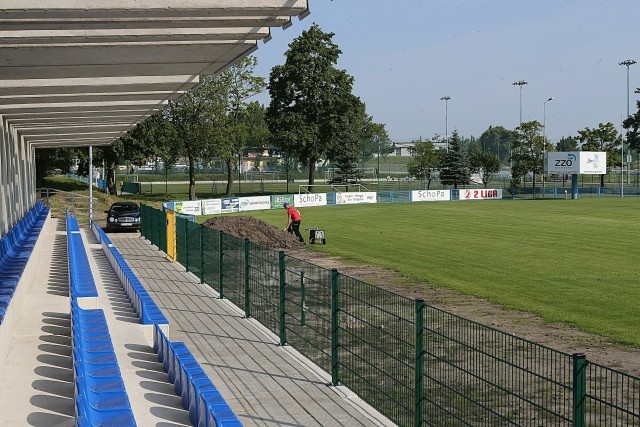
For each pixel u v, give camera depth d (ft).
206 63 49.03
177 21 34.86
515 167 333.62
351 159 287.07
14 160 85.87
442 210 209.87
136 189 288.51
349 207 226.38
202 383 30.58
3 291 39.29
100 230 104.42
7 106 63.72
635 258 101.55
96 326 37.65
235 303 63.57
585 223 161.17
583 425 22.84
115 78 54.54
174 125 241.76
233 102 254.68
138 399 31.60
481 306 67.46
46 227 107.96
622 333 56.18
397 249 115.44
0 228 66.80
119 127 93.66
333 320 40.34
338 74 278.26
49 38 37.45
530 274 87.61
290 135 273.33
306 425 34.06
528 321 60.75
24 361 34.99
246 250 58.49
